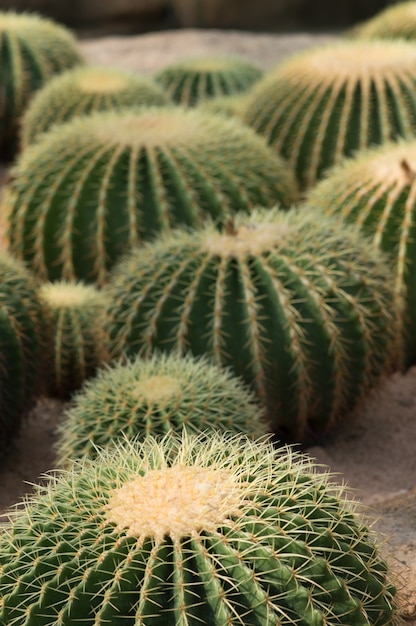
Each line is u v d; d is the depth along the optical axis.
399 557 4.28
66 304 6.31
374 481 5.49
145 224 6.78
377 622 3.29
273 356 5.45
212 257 5.52
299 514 3.15
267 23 21.98
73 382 6.32
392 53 8.41
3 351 5.40
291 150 8.23
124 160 6.86
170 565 3.00
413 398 6.38
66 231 6.88
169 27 21.73
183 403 4.68
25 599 3.03
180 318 5.45
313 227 5.75
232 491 3.19
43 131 9.35
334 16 22.14
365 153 7.15
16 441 5.95
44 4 20.84
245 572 2.96
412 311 6.39
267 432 5.40
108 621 2.93
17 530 3.29
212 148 6.88
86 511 3.19
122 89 9.31
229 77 12.00
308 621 2.98
